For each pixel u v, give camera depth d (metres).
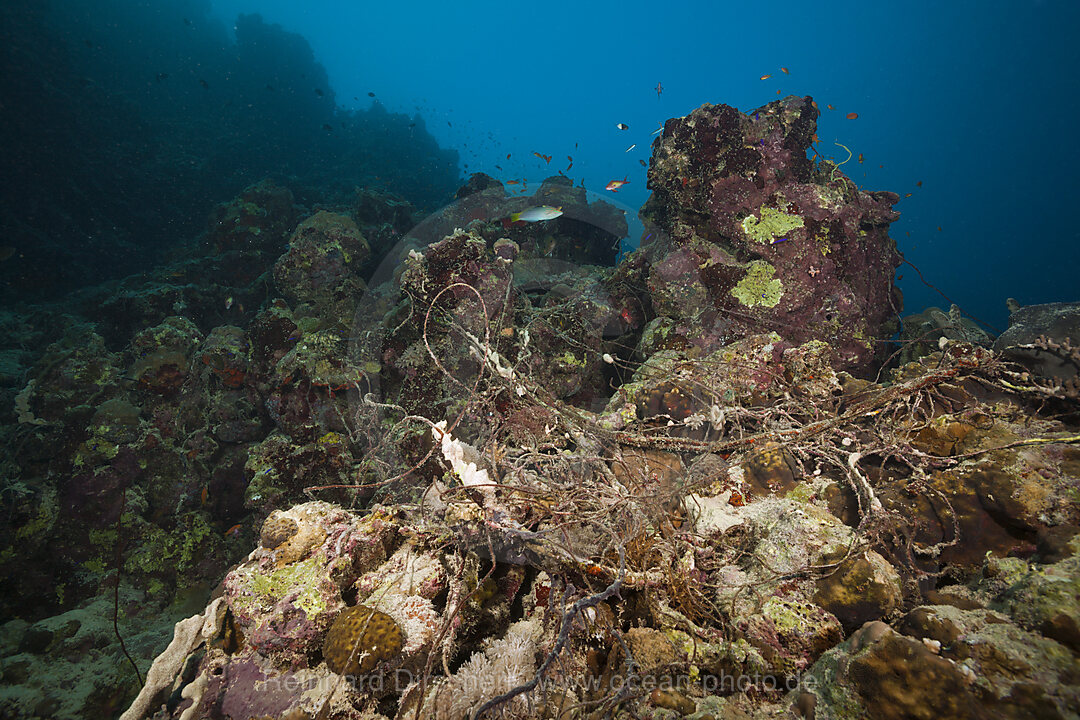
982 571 1.96
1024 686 1.38
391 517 2.62
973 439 2.54
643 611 2.32
